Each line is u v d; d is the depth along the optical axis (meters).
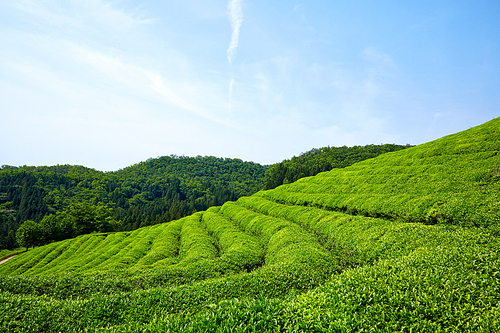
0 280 18.09
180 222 73.31
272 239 32.78
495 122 47.44
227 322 8.96
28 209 152.38
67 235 95.12
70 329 11.70
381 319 9.05
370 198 36.09
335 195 45.19
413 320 8.75
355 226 27.67
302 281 17.25
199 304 13.67
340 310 9.66
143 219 140.12
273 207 54.72
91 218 104.12
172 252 40.78
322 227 32.53
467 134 48.19
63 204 176.00
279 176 169.25
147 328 9.62
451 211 23.30
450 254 13.30
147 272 24.41
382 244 20.80
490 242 14.35
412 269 12.43
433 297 9.66
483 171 29.28
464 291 9.84
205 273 23.38
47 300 14.73
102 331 10.12
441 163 40.56
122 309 12.93
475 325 8.10
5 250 110.81
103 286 20.02
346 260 23.20
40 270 54.38
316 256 22.23
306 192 59.19
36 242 89.25
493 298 9.12
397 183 38.88
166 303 13.45
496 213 19.69
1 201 176.12
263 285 16.16
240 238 37.31
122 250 50.78
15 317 11.98
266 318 9.12
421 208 26.98
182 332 8.83
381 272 12.83
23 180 195.62
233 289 15.59
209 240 42.91
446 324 8.49
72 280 20.53
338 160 199.88
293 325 8.84
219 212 79.44
